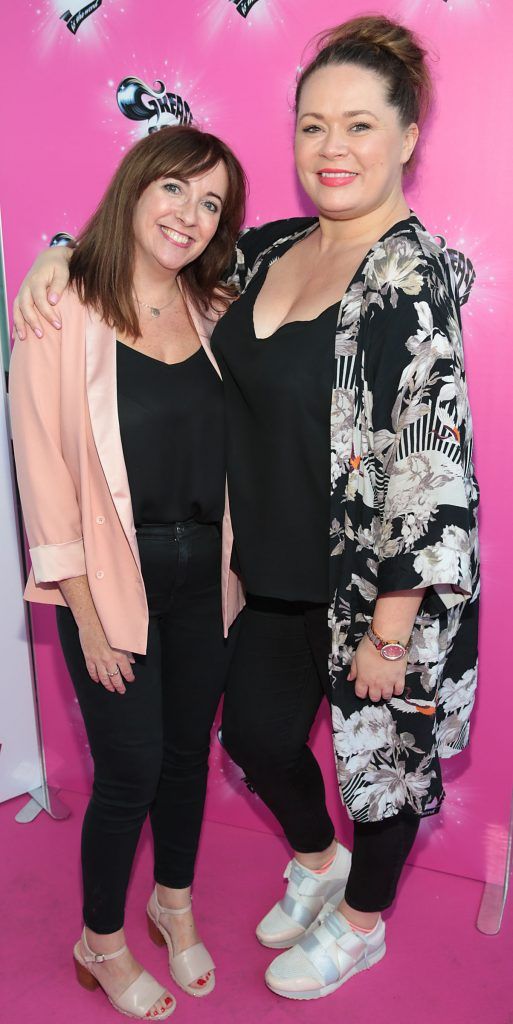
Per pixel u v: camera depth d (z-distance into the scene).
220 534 1.66
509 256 1.75
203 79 1.85
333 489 1.44
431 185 1.75
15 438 1.51
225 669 1.71
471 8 1.64
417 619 1.46
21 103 1.99
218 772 2.30
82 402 1.46
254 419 1.52
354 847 1.73
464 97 1.68
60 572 1.51
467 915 1.99
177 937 1.80
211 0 1.80
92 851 1.65
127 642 1.52
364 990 1.77
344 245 1.52
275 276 1.60
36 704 2.32
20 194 2.05
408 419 1.34
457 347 1.38
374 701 1.50
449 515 1.33
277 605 1.68
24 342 1.48
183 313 1.63
